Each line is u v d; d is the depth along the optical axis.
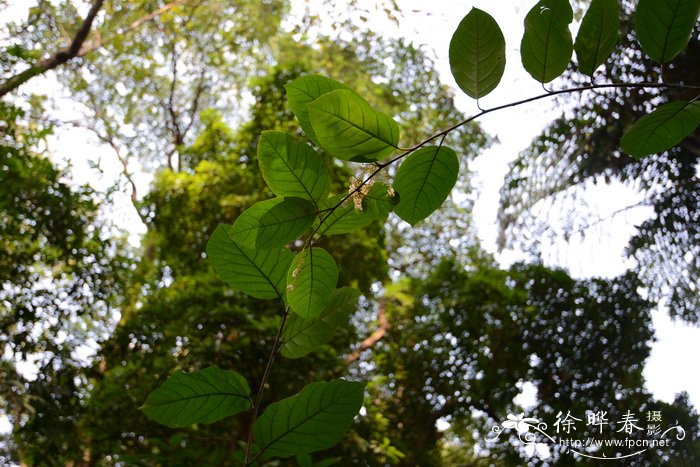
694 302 6.44
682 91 3.47
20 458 6.69
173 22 9.59
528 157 7.07
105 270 6.18
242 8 9.47
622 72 3.77
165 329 5.87
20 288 5.81
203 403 0.80
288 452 0.81
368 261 7.18
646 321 7.11
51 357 5.76
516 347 7.84
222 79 11.05
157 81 10.53
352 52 8.81
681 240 6.30
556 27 0.75
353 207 0.78
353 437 5.58
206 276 6.39
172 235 7.43
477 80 0.75
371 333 8.78
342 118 0.72
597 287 7.51
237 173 7.41
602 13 0.74
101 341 6.07
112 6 8.23
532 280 8.24
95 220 6.21
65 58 7.42
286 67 7.93
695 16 0.74
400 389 8.16
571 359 7.45
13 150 5.80
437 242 10.61
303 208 0.77
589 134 6.00
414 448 7.76
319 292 0.82
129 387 6.03
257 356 5.44
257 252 0.82
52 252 6.18
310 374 5.51
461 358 8.02
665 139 0.83
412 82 8.46
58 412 5.59
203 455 4.96
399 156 0.75
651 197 6.29
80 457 5.82
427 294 8.65
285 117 7.52
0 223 5.91
